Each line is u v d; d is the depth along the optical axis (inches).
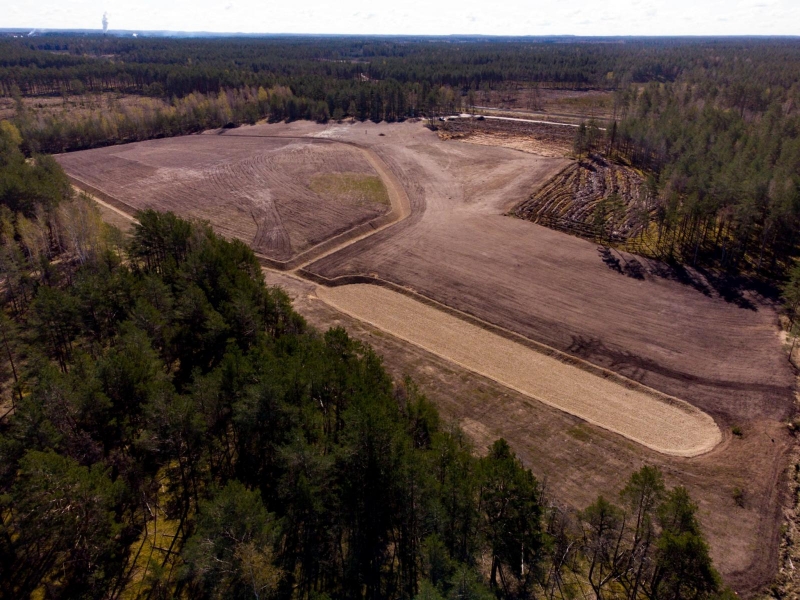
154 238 2349.9
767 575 1159.0
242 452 1430.9
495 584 1097.4
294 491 1147.3
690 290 2404.0
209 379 1344.7
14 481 1170.0
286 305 1859.0
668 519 999.6
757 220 2861.7
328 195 3762.3
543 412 1711.4
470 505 1049.5
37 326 1680.6
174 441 1223.5
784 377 1811.0
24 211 2738.7
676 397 1768.0
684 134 3843.5
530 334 2140.7
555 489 1387.8
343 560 1159.6
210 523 995.3
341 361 1454.2
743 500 1353.3
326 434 1353.3
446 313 2326.5
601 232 2997.0
